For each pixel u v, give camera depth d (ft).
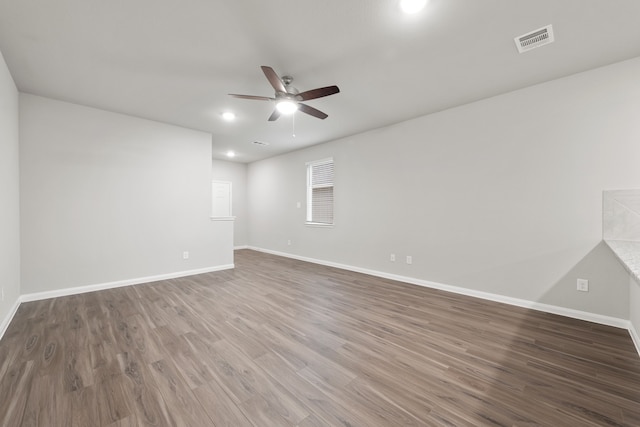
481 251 11.46
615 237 8.71
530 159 10.22
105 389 5.64
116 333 8.17
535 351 7.18
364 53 8.13
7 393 5.51
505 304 10.76
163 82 9.99
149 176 13.98
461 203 12.02
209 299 11.33
